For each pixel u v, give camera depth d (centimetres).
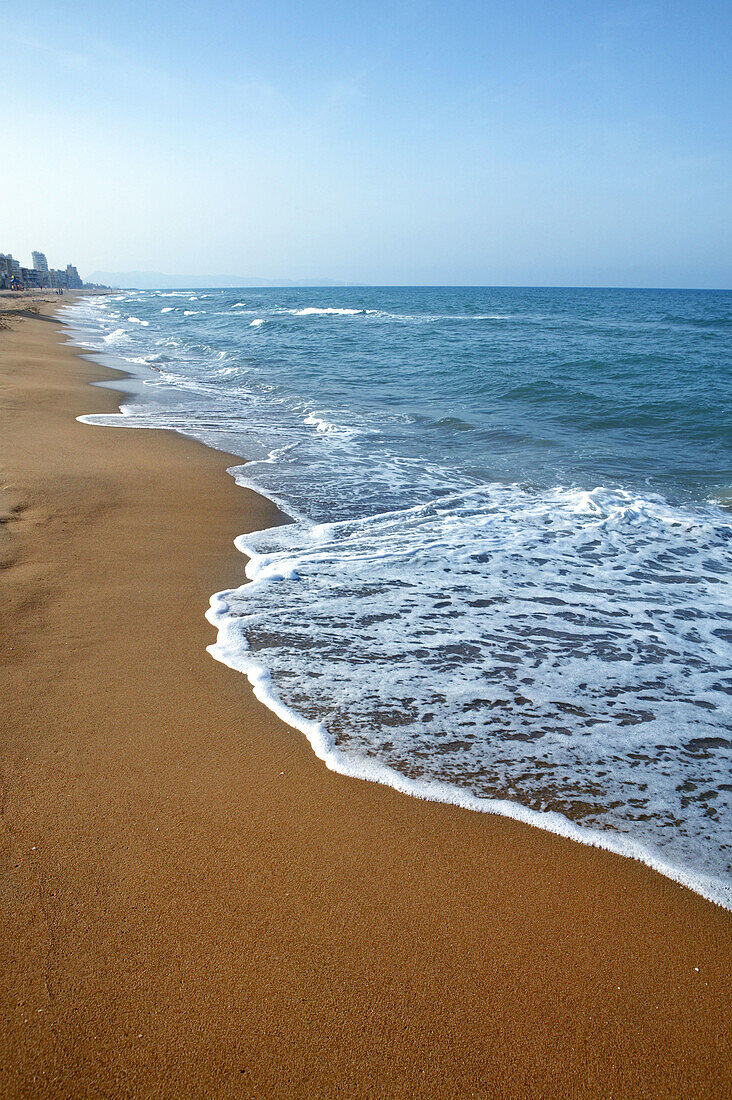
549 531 645
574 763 306
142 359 2080
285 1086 165
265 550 571
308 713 334
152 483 743
